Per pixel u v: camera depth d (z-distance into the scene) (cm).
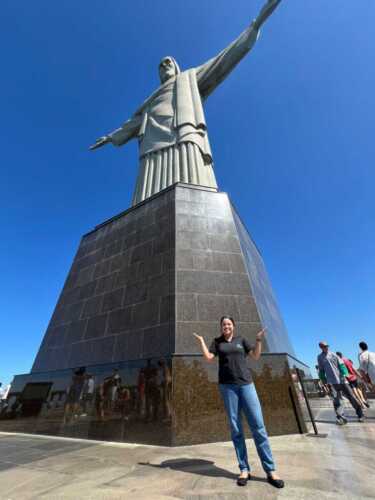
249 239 1540
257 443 385
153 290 992
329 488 343
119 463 502
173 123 1767
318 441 599
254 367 757
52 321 1282
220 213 1216
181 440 636
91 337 1052
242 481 367
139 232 1255
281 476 391
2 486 405
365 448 525
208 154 1667
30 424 927
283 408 713
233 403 409
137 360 791
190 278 965
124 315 1011
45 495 364
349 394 859
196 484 376
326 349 893
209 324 867
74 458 552
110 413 771
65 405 875
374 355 955
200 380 715
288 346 1402
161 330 871
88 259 1408
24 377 1062
